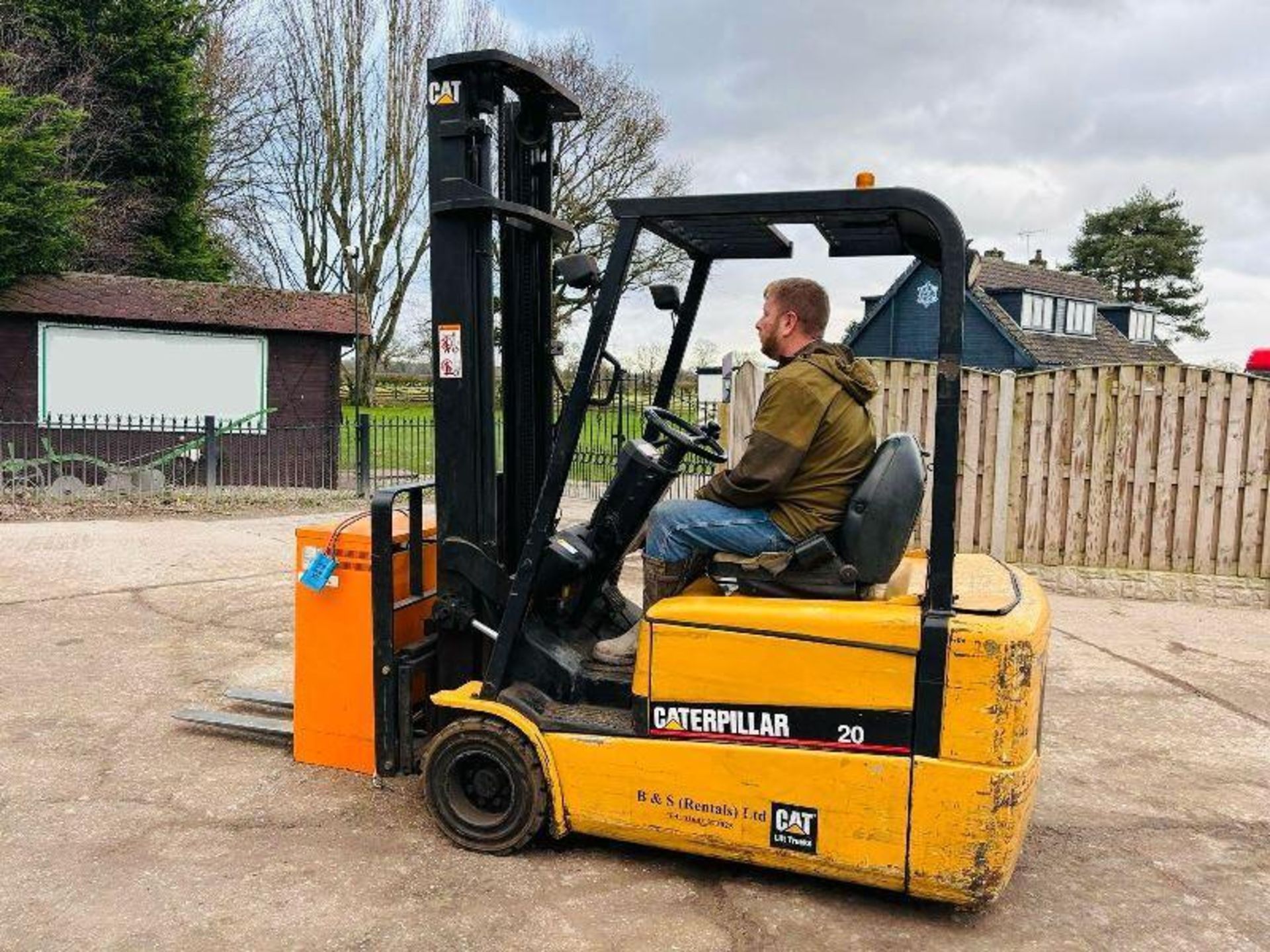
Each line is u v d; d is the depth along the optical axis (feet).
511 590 11.78
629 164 96.84
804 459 10.75
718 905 10.66
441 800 11.78
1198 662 21.24
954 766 9.79
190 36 68.69
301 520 37.60
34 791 13.04
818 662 10.14
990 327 100.27
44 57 60.75
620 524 11.94
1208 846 12.62
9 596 23.99
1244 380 26.76
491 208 11.75
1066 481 28.40
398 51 100.01
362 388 98.89
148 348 46.96
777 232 12.39
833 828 10.22
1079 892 11.34
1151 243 171.83
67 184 48.49
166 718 15.93
